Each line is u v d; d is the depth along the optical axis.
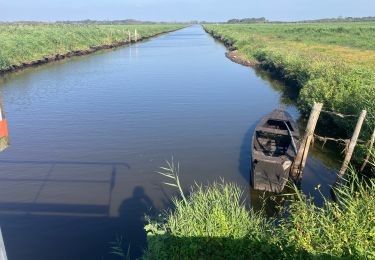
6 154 13.83
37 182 11.51
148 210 9.81
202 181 11.50
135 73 31.80
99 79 28.83
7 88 25.67
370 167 11.10
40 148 14.45
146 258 6.33
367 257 5.13
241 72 32.72
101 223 9.25
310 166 12.70
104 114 19.06
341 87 15.56
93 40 55.44
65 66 36.44
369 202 6.08
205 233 6.28
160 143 14.86
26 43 39.03
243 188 11.00
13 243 8.51
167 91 24.47
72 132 16.31
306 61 23.55
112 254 8.10
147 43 69.88
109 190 10.95
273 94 23.88
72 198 10.50
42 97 22.94
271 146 13.22
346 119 13.68
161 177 11.80
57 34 49.19
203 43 69.81
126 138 15.48
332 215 6.61
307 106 17.39
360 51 36.41
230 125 17.28
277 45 43.66
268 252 5.99
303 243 5.58
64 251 8.24
